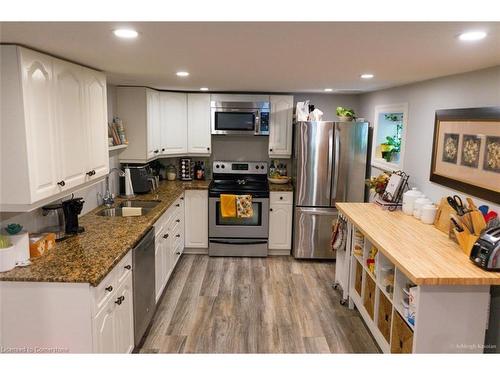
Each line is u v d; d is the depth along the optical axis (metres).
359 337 3.07
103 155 2.94
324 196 4.62
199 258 4.77
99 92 2.84
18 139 1.89
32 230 2.52
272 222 4.79
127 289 2.52
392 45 1.82
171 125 4.86
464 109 2.71
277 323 3.27
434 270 2.06
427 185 3.31
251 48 1.93
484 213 2.44
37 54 1.98
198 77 3.30
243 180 5.16
